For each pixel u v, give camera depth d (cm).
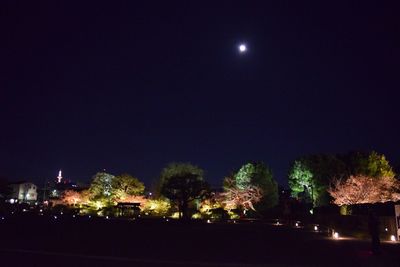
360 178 4016
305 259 1459
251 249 1802
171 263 1332
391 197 3700
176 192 4703
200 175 5397
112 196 5969
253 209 5534
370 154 4688
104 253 1562
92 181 6178
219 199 5744
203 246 1922
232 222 4922
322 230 3294
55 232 2608
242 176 5656
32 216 5000
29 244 1833
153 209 5569
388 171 4497
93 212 5753
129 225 3759
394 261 1406
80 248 1714
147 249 1744
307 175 5409
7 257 1388
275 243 2116
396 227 2280
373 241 1598
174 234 2745
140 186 6069
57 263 1274
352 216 3191
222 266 1285
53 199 7600
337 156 5447
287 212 4872
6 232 2530
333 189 4728
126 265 1273
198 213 5169
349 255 1577
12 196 8694
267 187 5625
